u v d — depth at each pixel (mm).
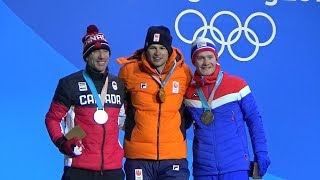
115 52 16781
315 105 17922
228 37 17438
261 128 12734
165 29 12562
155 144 12242
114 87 12141
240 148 12570
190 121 13156
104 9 16797
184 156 12586
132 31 16938
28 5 16344
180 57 13000
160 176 12414
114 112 11969
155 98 12414
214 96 12680
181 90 12711
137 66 12750
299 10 17922
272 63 17688
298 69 17844
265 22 17703
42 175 16312
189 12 17266
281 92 17719
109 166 11703
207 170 12516
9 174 15984
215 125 12562
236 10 17562
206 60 12578
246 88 12820
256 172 12586
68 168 11664
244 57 17516
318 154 17859
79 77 11922
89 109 11734
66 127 11953
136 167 12336
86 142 11625
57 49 16500
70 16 16578
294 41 17844
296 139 17781
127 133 12555
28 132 16203
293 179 17719
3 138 15992
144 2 17031
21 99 16188
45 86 16375
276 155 17625
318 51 17984
